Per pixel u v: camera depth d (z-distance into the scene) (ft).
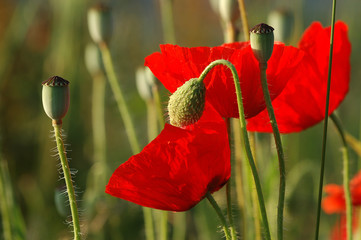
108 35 3.01
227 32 2.77
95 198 3.31
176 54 2.38
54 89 2.34
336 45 2.51
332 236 3.71
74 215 2.36
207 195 2.37
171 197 2.36
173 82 2.40
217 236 3.27
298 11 4.57
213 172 2.36
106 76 3.57
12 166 5.05
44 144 4.83
